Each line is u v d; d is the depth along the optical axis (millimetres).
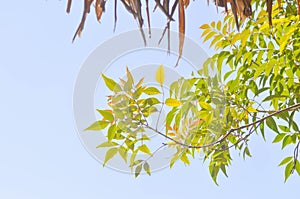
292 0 2270
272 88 2307
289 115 2270
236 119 2389
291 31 1979
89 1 1006
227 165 2494
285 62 2217
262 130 2391
